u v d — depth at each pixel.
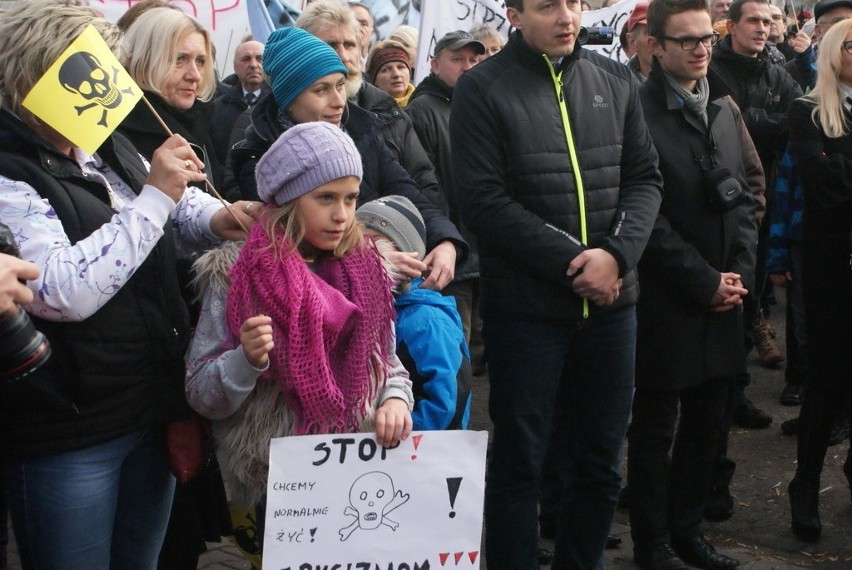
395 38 13.75
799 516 8.73
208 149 8.50
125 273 4.68
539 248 6.47
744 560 8.36
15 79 4.69
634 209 6.81
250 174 6.69
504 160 6.64
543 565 8.33
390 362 5.29
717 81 8.41
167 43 6.85
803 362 11.92
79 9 4.85
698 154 8.12
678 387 7.88
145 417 5.05
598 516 7.01
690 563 8.28
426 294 5.96
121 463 5.10
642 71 11.55
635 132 7.03
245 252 5.04
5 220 4.57
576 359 6.93
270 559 4.89
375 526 5.00
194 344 5.09
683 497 8.27
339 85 6.64
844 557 8.44
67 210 4.75
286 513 4.91
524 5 6.59
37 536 4.88
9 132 4.75
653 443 8.04
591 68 6.88
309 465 4.93
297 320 4.93
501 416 6.79
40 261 4.55
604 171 6.74
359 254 5.26
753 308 11.10
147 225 4.75
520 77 6.65
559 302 6.61
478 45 10.62
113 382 4.88
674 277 7.85
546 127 6.60
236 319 4.96
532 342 6.67
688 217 8.06
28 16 4.69
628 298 6.84
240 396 4.88
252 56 11.55
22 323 4.07
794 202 10.88
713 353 8.04
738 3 12.27
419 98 10.83
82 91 4.70
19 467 4.82
